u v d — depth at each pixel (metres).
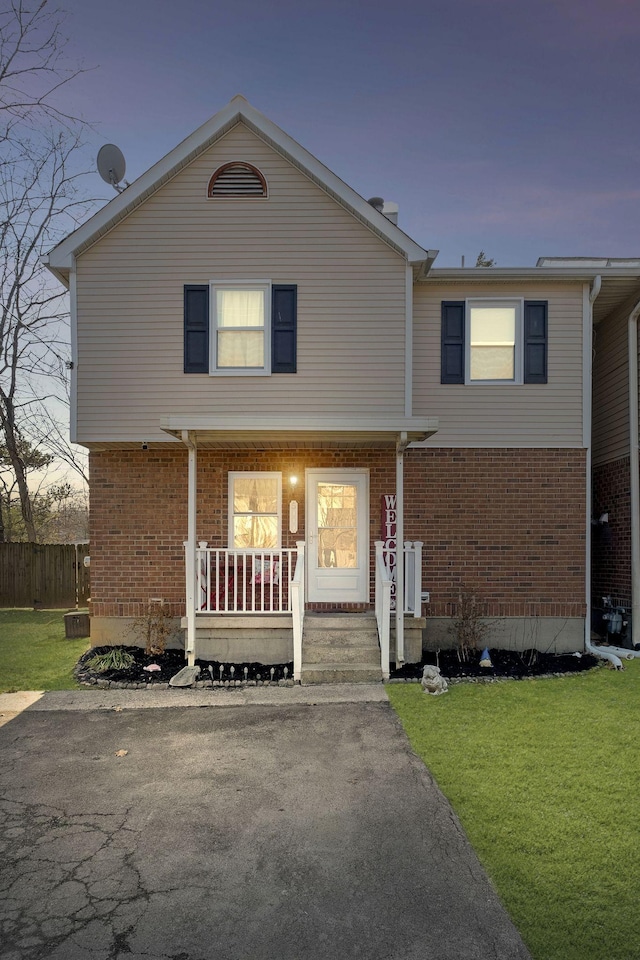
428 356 9.66
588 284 9.65
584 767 4.99
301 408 9.05
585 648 9.41
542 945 2.86
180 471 9.52
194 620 8.37
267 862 3.64
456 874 3.48
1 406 17.92
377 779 4.82
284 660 8.45
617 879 3.40
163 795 4.59
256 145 9.24
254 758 5.30
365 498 9.68
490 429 9.61
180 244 9.18
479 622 9.41
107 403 9.07
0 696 7.29
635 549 9.70
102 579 9.47
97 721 6.36
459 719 6.26
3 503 21.45
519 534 9.56
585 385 9.64
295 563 9.63
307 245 9.16
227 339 9.28
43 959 2.80
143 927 3.04
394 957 2.80
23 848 3.83
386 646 7.79
